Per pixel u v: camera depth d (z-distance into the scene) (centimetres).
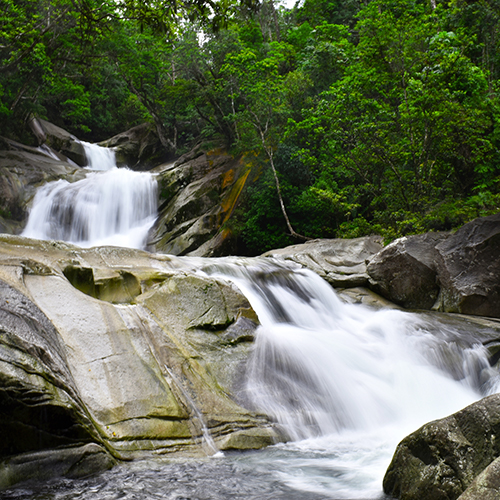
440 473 331
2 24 2156
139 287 691
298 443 527
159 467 423
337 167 1927
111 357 517
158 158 3509
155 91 3366
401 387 695
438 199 1675
